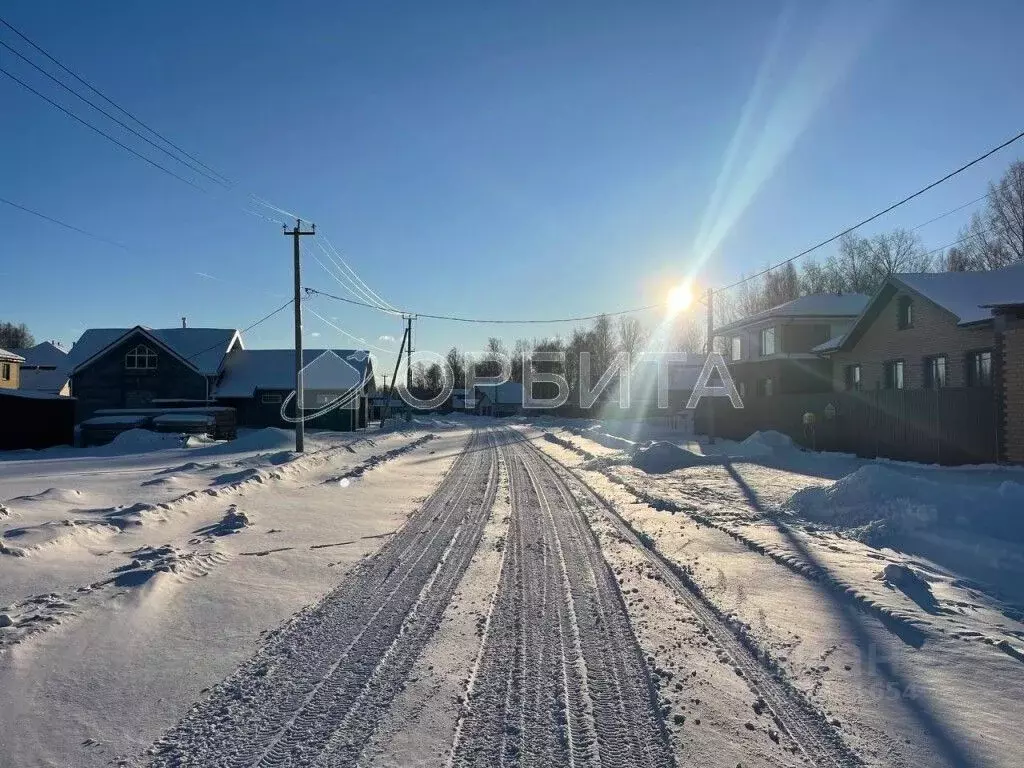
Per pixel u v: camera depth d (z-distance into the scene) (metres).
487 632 6.96
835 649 6.39
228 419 40.16
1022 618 7.13
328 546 11.13
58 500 12.53
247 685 5.64
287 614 7.55
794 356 37.41
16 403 32.25
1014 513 10.23
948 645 6.37
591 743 4.72
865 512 11.75
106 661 5.96
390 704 5.30
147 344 47.56
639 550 10.81
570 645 6.59
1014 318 18.30
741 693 5.52
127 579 7.83
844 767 4.41
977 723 4.96
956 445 19.06
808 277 64.75
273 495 16.11
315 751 4.59
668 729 4.91
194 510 12.87
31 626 6.28
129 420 37.16
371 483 19.84
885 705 5.26
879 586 8.16
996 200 39.28
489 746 4.68
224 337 52.44
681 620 7.35
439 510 15.04
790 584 8.62
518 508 15.23
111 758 4.47
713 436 32.00
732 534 11.52
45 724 4.88
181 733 4.82
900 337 25.59
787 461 21.81
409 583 8.88
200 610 7.46
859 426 22.94
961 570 8.97
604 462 24.48
